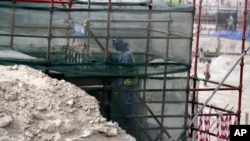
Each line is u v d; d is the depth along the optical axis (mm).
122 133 10242
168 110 13859
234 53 53719
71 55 13406
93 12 13164
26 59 12852
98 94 13352
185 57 13805
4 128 9141
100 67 13102
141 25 13648
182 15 13766
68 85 10922
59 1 16312
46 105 9992
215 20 59562
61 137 9500
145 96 13719
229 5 61375
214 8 60312
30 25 13453
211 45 55281
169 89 13758
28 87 10375
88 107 10383
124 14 13359
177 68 13703
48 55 12781
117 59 13398
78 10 12977
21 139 9094
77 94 10633
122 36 13414
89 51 13320
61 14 13117
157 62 13594
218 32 58125
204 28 58781
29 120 9523
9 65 12570
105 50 13141
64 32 13438
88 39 13344
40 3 15852
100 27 13406
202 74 43844
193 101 15953
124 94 13477
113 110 13398
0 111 9430
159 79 13680
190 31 13758
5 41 13750
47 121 9680
